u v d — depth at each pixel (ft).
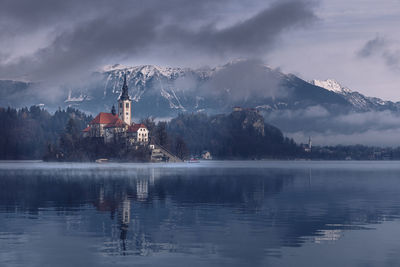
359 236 146.61
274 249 128.06
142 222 172.24
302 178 497.87
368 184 400.06
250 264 112.37
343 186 371.76
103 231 153.28
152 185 362.33
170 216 188.14
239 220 178.29
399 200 256.93
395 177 535.19
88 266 110.52
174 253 122.93
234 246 131.23
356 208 218.18
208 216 188.55
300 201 249.75
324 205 231.30
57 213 196.34
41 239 140.15
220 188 338.34
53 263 113.09
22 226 162.71
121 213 196.85
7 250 126.00
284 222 173.99
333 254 122.52
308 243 135.95
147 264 112.16
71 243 134.62
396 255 121.70
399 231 155.84
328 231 155.12
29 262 114.01
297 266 111.04
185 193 294.66
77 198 258.98
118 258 117.80
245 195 283.38
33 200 248.73
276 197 271.28
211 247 130.21
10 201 243.19
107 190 313.32
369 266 111.55
